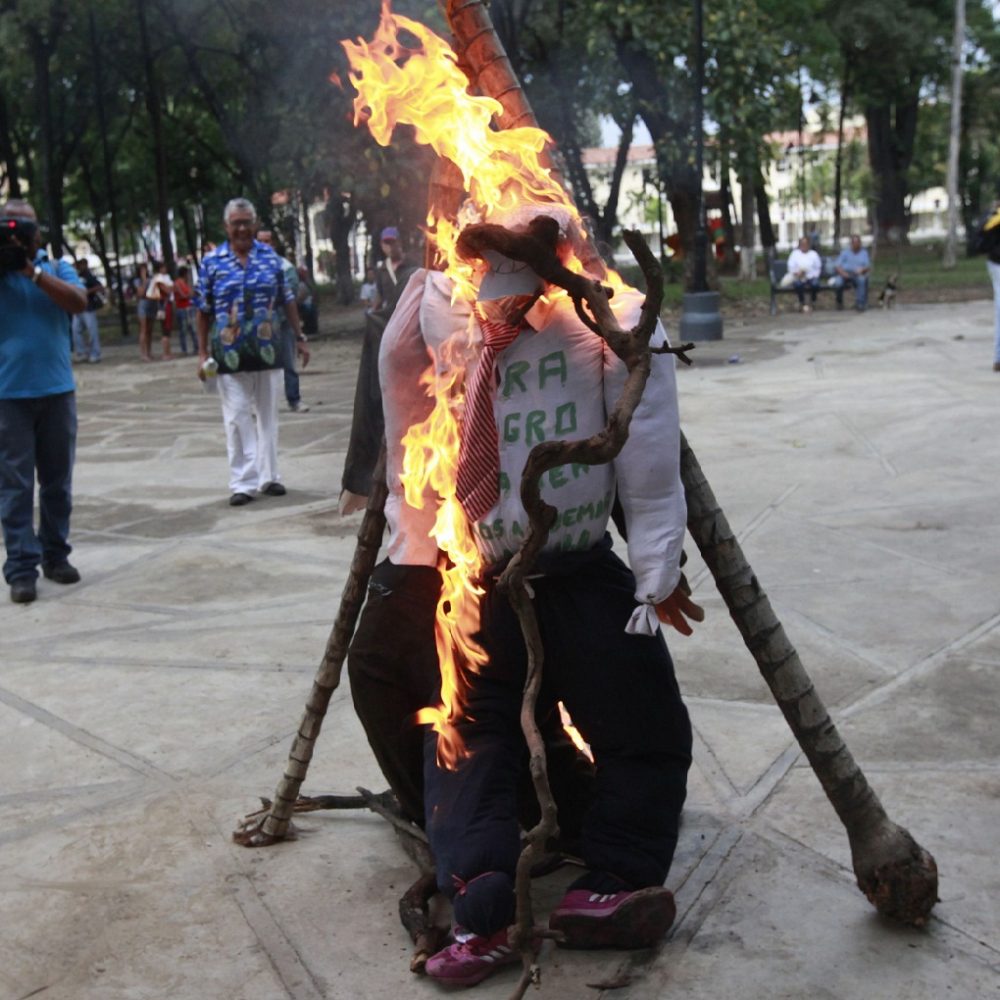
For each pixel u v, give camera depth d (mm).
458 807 2645
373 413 3260
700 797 3467
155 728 4137
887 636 4727
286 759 3852
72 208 41250
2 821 3504
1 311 5672
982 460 7836
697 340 17297
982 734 3820
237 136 25234
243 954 2793
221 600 5621
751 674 4395
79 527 7312
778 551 5965
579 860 3072
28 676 4703
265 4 19484
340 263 35625
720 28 20031
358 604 2998
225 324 7523
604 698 2641
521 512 2588
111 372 18719
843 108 40219
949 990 2549
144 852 3287
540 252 2322
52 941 2869
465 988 2631
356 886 3074
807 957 2684
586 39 20781
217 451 10039
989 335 15914
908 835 2768
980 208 63375
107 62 27812
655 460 2527
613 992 2584
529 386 2562
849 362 13602
